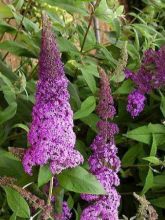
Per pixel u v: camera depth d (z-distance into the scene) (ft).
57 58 1.61
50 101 1.60
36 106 1.61
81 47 2.48
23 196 1.63
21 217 1.71
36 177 1.72
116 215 1.72
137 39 2.66
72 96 2.14
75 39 2.85
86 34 2.46
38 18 3.05
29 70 2.78
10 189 1.65
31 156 1.60
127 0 5.58
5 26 2.46
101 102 1.80
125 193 2.22
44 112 1.59
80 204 2.05
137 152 2.19
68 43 2.42
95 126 2.08
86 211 1.71
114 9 2.79
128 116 2.35
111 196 1.72
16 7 2.60
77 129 2.29
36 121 1.60
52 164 1.59
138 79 2.23
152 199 2.18
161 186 2.15
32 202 1.66
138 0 5.55
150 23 3.30
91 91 2.26
